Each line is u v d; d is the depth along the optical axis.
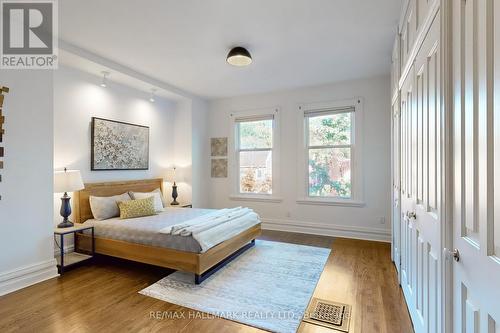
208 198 5.42
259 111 4.97
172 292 2.39
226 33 2.74
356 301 2.24
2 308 2.10
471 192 0.93
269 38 2.86
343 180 4.40
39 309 2.09
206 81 4.27
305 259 3.24
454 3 1.07
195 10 2.33
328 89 4.44
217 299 2.27
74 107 3.44
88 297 2.29
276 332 1.84
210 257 2.66
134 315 2.03
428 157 1.44
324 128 4.53
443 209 1.15
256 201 5.01
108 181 3.85
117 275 2.78
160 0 2.19
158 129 4.75
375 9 2.33
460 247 1.03
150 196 3.91
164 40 2.89
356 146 4.23
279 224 4.80
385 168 4.07
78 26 2.58
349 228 4.30
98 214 3.34
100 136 3.73
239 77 4.08
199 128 5.21
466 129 0.97
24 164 2.47
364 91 4.19
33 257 2.54
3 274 2.32
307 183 4.62
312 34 2.78
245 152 5.16
